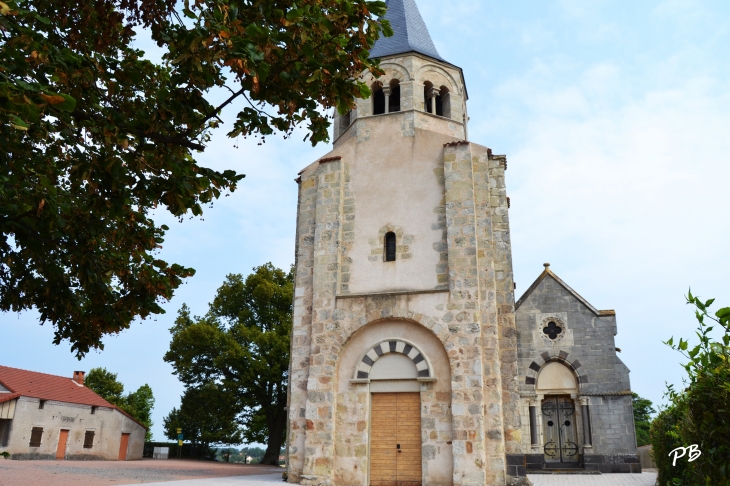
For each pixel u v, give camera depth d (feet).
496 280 64.49
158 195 31.63
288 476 62.44
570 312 90.17
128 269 36.78
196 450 170.81
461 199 66.03
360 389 63.00
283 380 145.79
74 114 30.17
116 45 34.53
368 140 73.15
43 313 36.60
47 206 31.22
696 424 16.29
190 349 144.25
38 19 27.68
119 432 147.33
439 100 81.15
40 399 125.18
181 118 31.58
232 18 29.07
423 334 63.21
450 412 59.67
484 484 55.93
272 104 31.73
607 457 82.84
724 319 14.71
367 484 59.98
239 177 33.27
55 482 59.47
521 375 88.48
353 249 68.69
